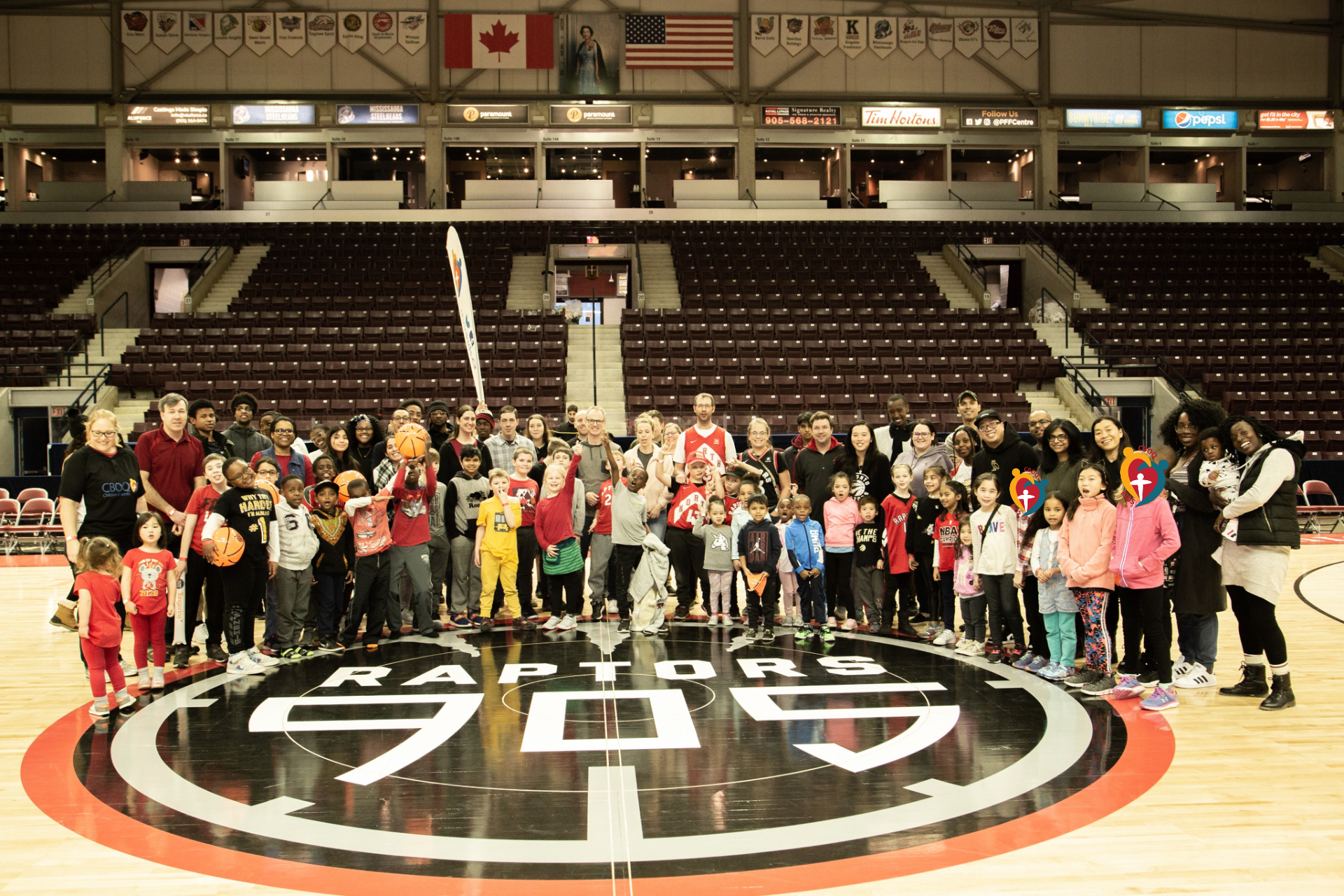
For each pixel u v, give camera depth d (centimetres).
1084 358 1728
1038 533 514
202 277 1889
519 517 649
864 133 2331
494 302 1864
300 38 2234
